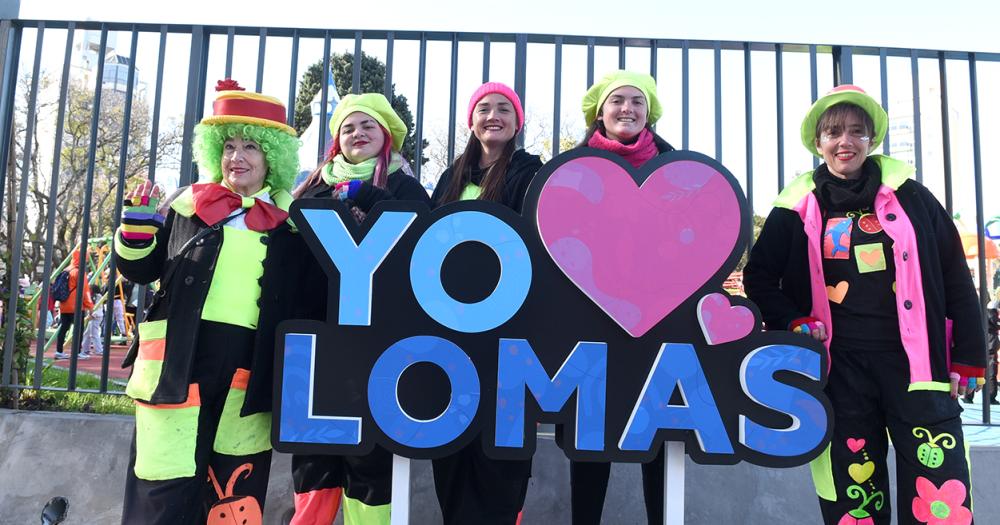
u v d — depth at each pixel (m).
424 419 1.82
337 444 1.78
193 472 1.80
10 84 3.20
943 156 3.05
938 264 1.99
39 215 15.02
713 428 1.79
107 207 15.02
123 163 3.03
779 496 2.75
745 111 3.04
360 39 3.07
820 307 2.04
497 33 3.06
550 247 1.80
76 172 15.02
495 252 1.82
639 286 1.81
